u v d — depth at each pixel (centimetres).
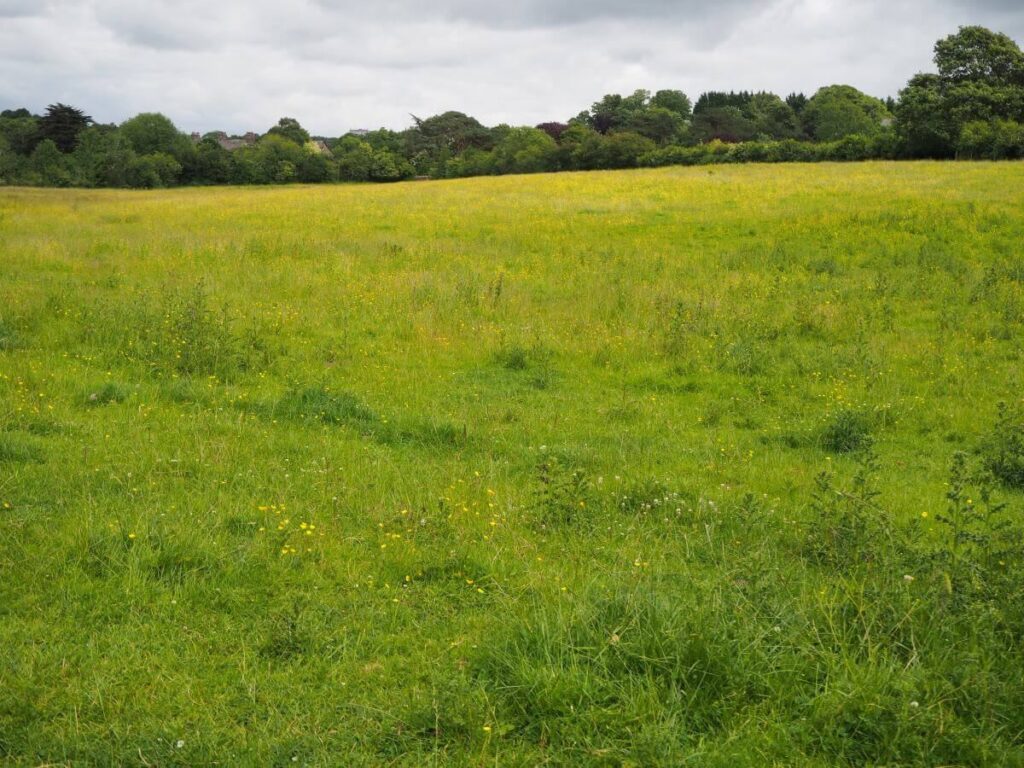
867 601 475
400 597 523
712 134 9825
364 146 9662
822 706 395
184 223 2928
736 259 2141
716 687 411
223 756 371
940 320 1517
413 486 719
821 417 1025
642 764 363
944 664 421
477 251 2288
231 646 462
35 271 1762
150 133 9119
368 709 406
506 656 433
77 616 479
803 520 670
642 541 628
